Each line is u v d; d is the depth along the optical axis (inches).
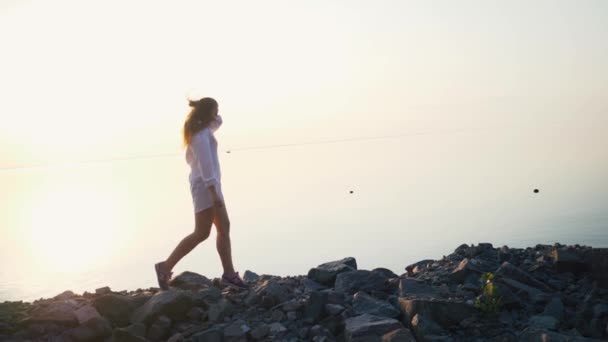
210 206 235.5
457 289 228.1
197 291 224.7
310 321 200.4
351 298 217.9
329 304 206.4
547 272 243.4
